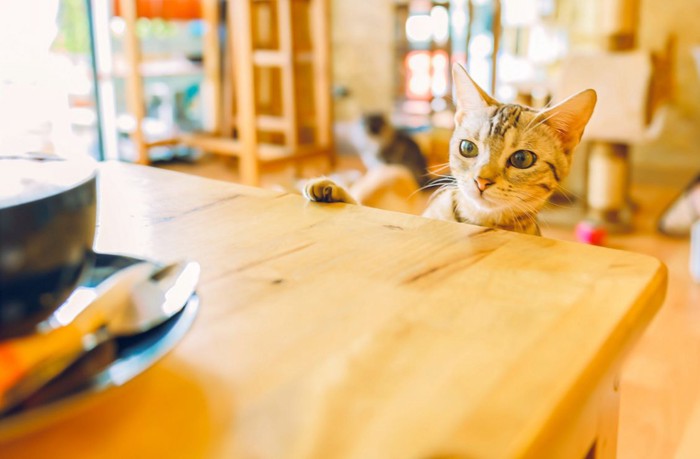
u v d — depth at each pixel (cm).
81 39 355
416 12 385
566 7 364
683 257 246
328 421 31
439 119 376
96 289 45
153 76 400
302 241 59
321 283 49
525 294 46
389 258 54
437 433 30
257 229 62
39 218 32
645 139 258
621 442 138
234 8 301
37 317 35
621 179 274
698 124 342
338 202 73
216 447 29
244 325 42
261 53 337
